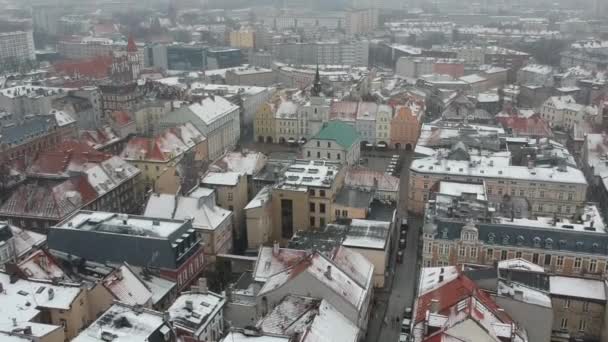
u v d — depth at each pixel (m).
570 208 194.12
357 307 119.25
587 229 150.38
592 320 123.12
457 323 99.88
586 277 130.62
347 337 110.94
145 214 163.62
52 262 132.88
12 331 102.81
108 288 120.31
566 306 123.69
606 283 123.75
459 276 116.81
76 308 116.81
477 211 161.12
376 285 157.38
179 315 116.69
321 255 129.38
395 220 185.88
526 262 136.88
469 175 198.25
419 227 196.62
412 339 106.19
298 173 186.75
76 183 184.88
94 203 187.00
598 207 198.62
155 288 133.25
